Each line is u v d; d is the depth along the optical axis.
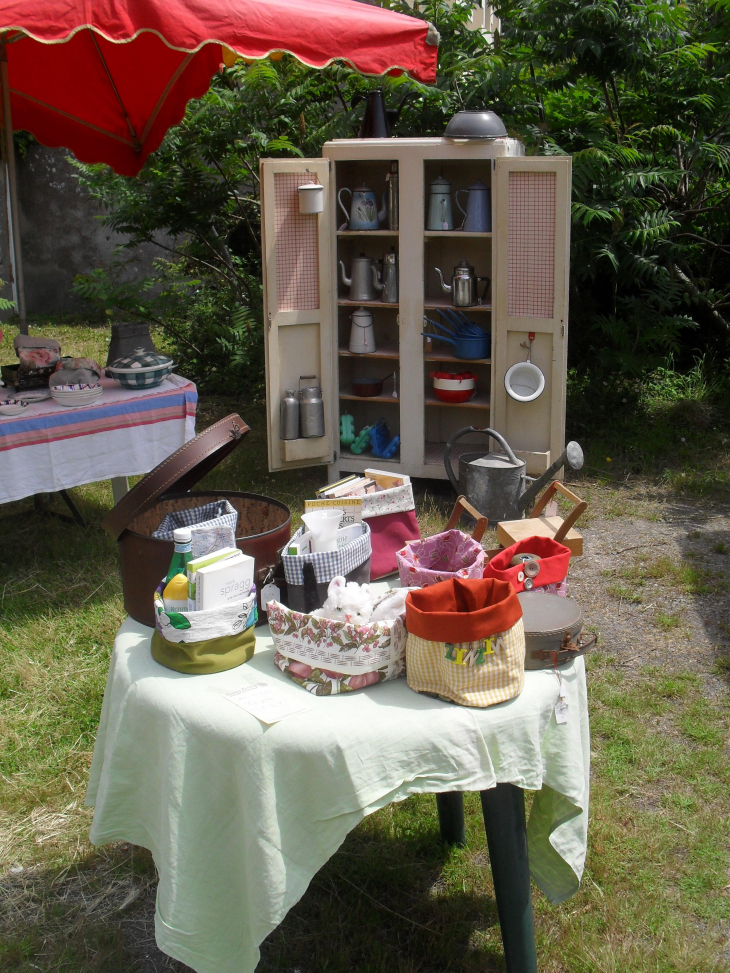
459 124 5.06
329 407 5.64
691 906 2.59
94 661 3.84
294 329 5.49
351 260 5.97
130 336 4.92
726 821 2.90
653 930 2.50
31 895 2.68
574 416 6.98
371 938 2.46
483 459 5.08
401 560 2.33
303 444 5.60
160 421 4.76
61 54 5.79
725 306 7.73
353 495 2.64
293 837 1.93
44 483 4.41
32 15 3.81
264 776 1.90
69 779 3.16
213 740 1.95
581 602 4.39
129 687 2.12
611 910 2.56
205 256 8.09
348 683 2.03
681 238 7.48
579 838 2.23
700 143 6.91
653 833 2.86
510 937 2.12
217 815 1.98
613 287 7.34
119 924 2.57
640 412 7.05
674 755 3.22
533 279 5.05
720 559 4.80
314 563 2.22
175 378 5.04
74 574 4.69
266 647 2.24
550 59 6.63
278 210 5.25
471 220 5.32
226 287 8.05
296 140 7.09
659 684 3.67
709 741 3.30
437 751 1.91
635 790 3.06
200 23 4.14
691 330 7.97
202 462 2.59
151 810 2.10
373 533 2.59
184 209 7.14
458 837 2.81
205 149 6.75
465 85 6.91
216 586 2.11
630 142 6.96
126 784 2.13
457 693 1.96
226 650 2.14
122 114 6.31
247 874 1.94
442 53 7.22
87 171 7.40
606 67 6.54
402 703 1.99
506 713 1.97
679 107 7.07
